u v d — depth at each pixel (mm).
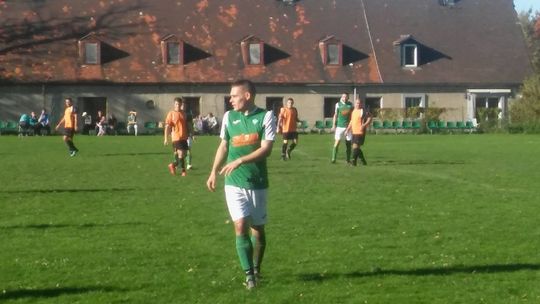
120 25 70000
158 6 71812
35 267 12352
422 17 75938
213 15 72125
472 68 74250
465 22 76750
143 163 32656
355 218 17062
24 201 20266
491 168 29766
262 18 72750
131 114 66000
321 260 12781
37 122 62469
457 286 11086
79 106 67125
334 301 10383
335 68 71562
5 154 38312
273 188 22828
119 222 16719
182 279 11570
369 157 36281
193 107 69188
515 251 13422
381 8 75625
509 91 73938
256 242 11258
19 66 66500
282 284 11266
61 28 69062
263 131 11008
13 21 68875
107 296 10664
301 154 38750
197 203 19734
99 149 42594
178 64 69000
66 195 21500
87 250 13672
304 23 73250
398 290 10898
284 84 69938
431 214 17609
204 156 37625
